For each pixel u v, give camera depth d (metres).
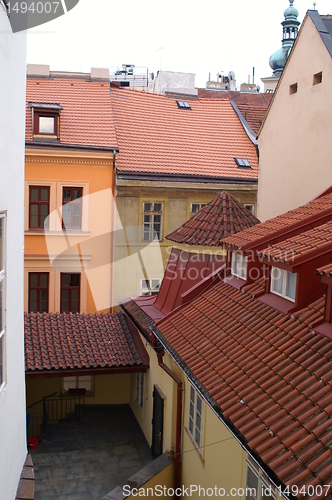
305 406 5.27
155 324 9.27
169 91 21.66
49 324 12.15
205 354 7.38
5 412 4.93
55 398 12.40
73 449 10.80
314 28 11.79
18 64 5.28
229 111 21.36
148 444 10.94
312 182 11.70
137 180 16.30
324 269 6.00
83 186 15.38
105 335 11.91
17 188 5.41
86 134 16.23
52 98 17.39
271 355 6.37
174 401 9.13
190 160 18.00
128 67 29.75
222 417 5.90
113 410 12.65
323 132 11.32
